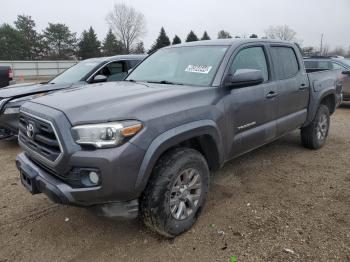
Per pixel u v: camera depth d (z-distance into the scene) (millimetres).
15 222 3803
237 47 4289
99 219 3830
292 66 5312
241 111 4102
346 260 3078
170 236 3395
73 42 78062
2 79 12172
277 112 4809
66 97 3477
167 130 3180
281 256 3146
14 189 4645
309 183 4727
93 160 2857
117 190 2912
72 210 4039
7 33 68188
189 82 4070
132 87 3875
